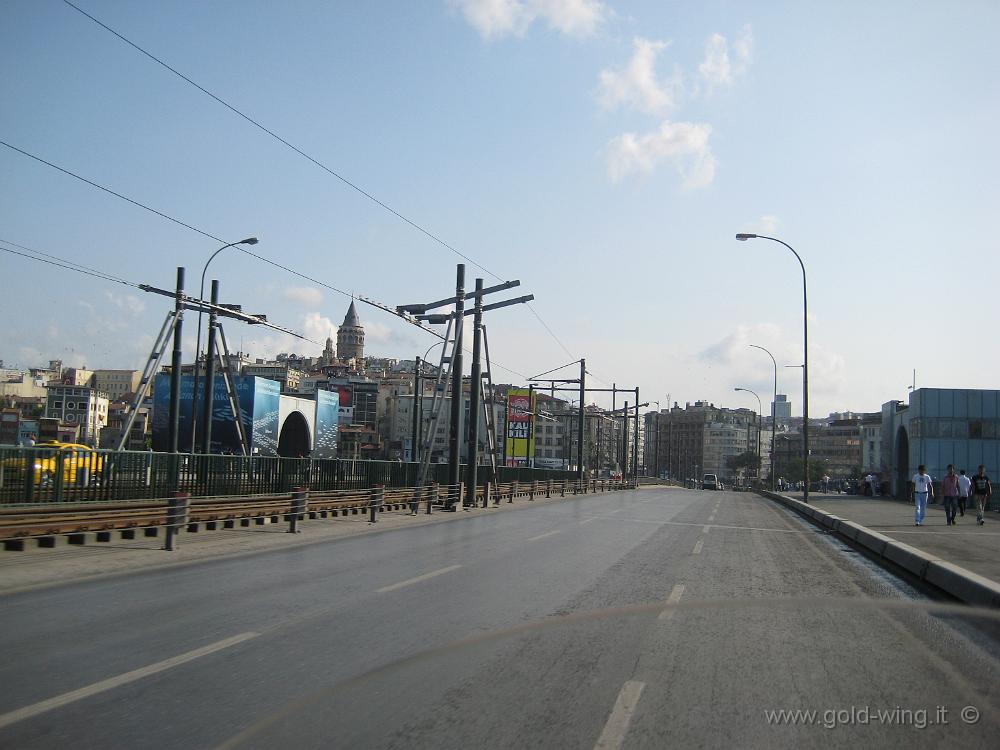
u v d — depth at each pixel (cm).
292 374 15475
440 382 3478
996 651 747
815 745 493
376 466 3269
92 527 1648
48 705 566
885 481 6950
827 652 738
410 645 758
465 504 3534
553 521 2756
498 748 483
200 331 3706
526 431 5878
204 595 1057
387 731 512
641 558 1558
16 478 1586
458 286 3500
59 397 13012
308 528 2247
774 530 2509
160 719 536
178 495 1620
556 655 718
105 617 895
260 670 663
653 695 596
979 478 2538
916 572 1364
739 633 821
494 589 1123
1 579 1163
